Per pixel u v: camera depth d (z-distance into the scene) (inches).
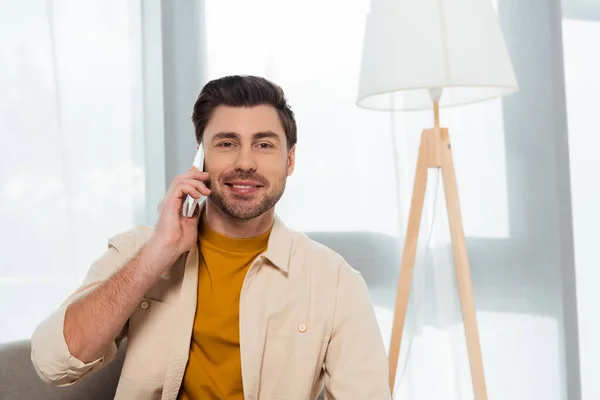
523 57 87.3
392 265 87.1
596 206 86.2
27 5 85.1
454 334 86.3
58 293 85.0
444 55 60.6
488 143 87.1
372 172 87.5
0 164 84.3
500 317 86.4
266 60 87.7
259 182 51.8
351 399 51.3
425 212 86.8
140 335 52.2
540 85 86.9
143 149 88.0
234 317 52.0
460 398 86.0
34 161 85.0
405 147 87.2
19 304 84.2
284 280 53.6
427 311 86.7
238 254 53.3
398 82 61.5
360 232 87.4
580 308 85.8
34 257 84.7
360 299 54.7
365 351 52.8
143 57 88.4
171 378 50.8
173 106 88.7
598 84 86.6
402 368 86.7
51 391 55.4
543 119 86.7
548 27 86.7
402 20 62.2
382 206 87.4
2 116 84.4
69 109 86.1
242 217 51.7
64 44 86.2
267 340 52.3
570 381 85.5
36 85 85.1
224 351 52.2
